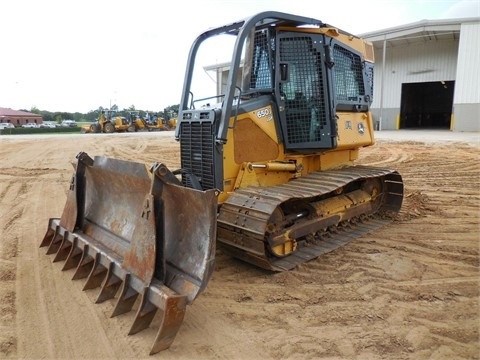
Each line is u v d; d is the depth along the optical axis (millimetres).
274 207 4168
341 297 4023
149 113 41062
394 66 29062
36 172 11977
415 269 4641
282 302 3938
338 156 6180
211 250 3197
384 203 6875
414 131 26188
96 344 3229
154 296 3219
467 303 3869
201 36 5309
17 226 6375
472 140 17797
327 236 5645
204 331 3441
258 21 4488
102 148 18906
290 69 5043
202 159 4766
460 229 6102
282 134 5137
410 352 3137
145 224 3453
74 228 4629
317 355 3111
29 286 4188
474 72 24078
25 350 3152
